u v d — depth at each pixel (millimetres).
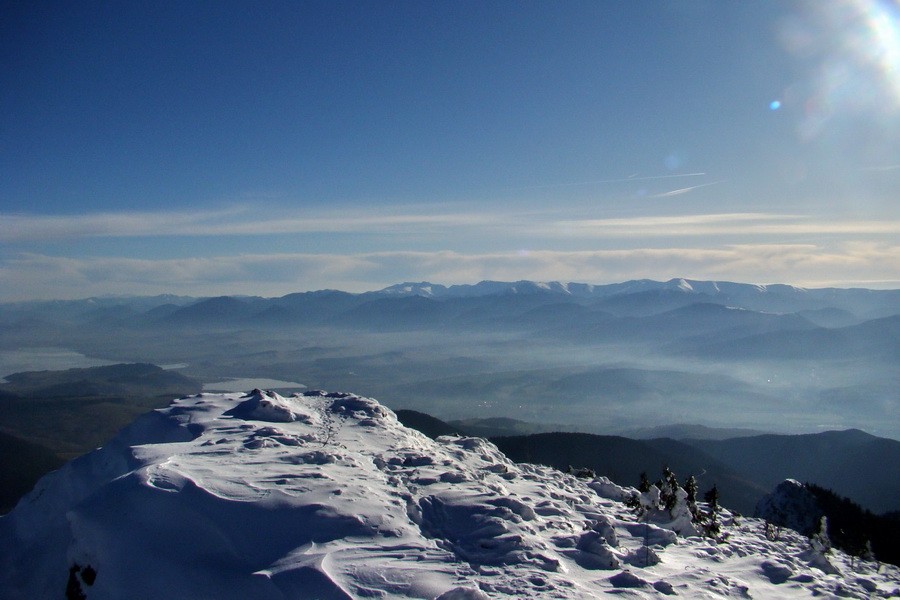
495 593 9508
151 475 13133
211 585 10258
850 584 13688
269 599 9633
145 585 10578
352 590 9531
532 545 11555
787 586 12164
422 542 11562
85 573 11555
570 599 9359
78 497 17500
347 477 14648
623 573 10789
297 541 11312
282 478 13852
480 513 12922
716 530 16156
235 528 11641
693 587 10852
